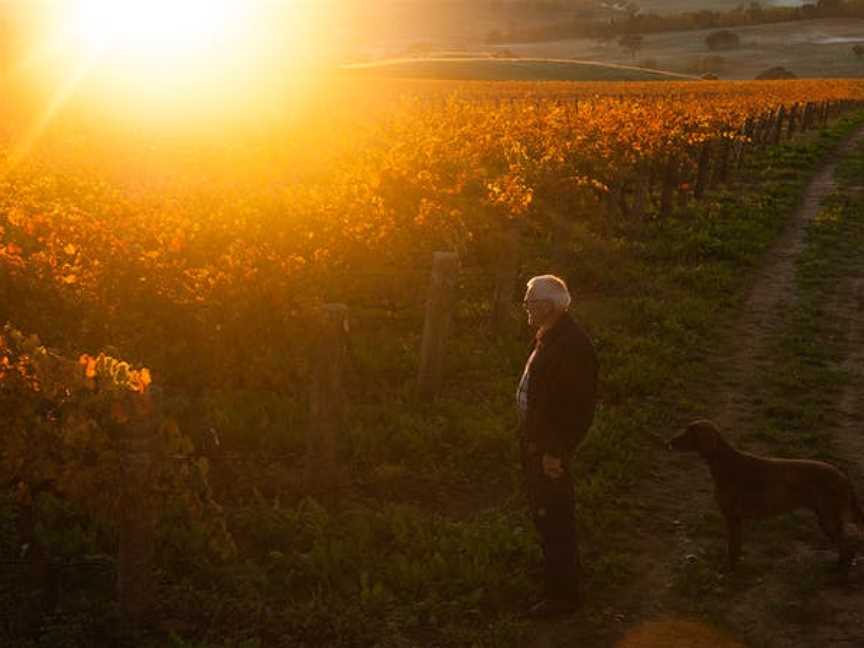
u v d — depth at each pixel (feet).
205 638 17.72
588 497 24.97
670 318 43.47
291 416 28.48
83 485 17.26
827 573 21.48
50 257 28.30
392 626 18.74
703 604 20.24
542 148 69.92
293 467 26.17
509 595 20.39
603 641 18.86
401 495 25.17
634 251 58.59
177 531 21.38
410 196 48.39
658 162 69.77
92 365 17.11
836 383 35.86
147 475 17.19
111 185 64.64
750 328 43.65
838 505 21.04
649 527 24.16
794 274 54.54
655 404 33.40
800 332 42.80
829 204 79.56
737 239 62.18
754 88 253.85
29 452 17.25
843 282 52.70
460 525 22.91
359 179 50.44
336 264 36.52
